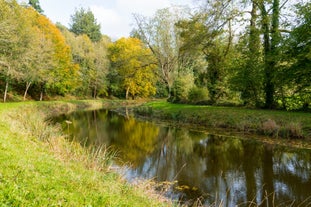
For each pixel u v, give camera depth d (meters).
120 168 10.03
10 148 6.23
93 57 56.28
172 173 10.13
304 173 9.69
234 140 15.19
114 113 33.12
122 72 45.34
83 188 4.88
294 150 12.52
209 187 8.77
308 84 18.08
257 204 7.47
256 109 21.61
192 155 12.69
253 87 22.58
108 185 5.97
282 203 7.48
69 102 40.44
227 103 25.78
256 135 16.02
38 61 31.75
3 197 3.33
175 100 33.62
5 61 26.58
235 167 10.66
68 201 3.94
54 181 4.70
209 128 19.39
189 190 8.51
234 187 8.70
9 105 21.77
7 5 27.00
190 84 32.72
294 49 18.08
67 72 43.66
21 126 12.02
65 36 56.72
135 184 8.02
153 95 66.00
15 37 26.67
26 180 4.27
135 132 18.86
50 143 9.86
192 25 25.00
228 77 25.42
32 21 37.22
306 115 17.02
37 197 3.70
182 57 32.94
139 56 41.97
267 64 20.42
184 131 18.80
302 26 17.34
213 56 27.84
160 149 13.91
